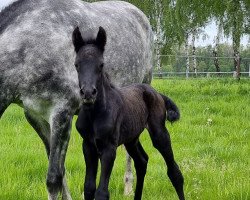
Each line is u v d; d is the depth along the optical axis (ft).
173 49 115.14
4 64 16.65
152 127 17.12
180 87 58.59
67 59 17.62
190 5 63.10
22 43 16.94
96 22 19.60
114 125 14.46
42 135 18.29
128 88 16.69
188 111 38.45
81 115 14.55
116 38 20.56
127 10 23.57
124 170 23.21
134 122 15.69
